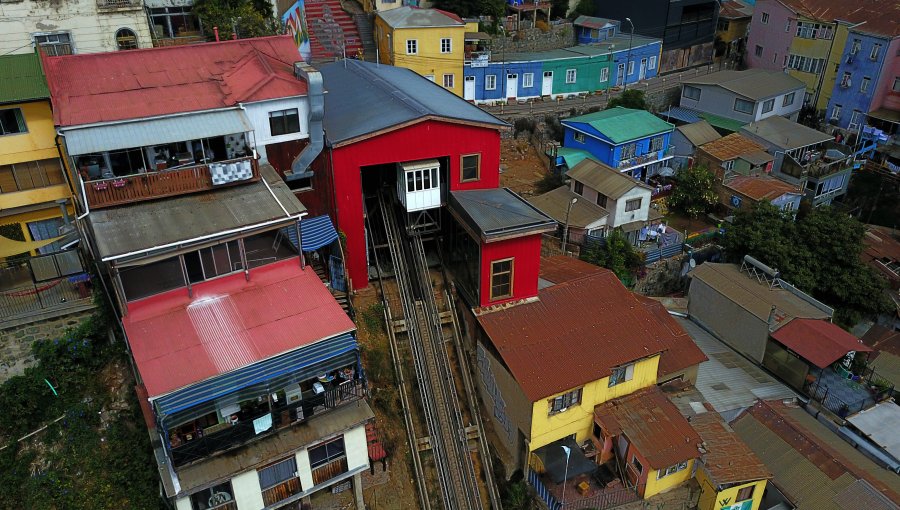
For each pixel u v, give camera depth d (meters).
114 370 21.06
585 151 44.38
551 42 55.78
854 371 29.73
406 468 22.55
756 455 24.61
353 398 19.38
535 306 25.28
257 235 19.89
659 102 54.84
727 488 22.81
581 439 24.78
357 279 26.70
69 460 19.41
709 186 42.84
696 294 34.00
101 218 18.88
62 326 20.70
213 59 23.58
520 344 23.78
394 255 27.20
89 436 19.95
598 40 55.84
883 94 52.19
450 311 26.41
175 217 19.12
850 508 22.98
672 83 56.94
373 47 49.06
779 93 51.16
